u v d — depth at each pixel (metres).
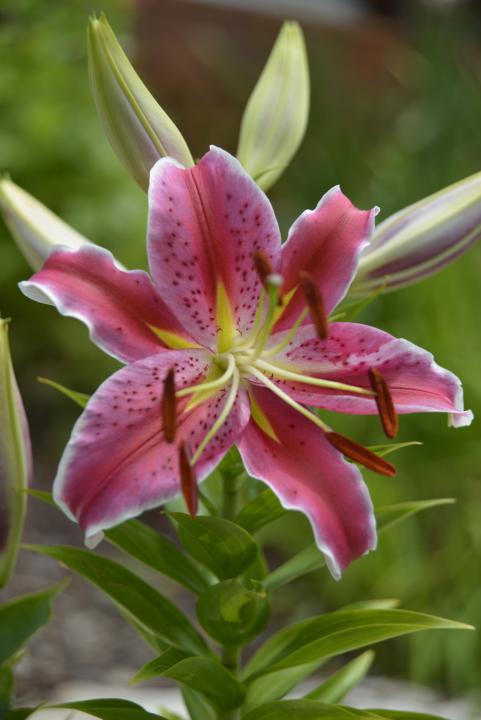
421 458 1.89
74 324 2.60
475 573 1.78
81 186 2.58
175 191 0.85
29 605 0.89
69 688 1.58
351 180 2.24
